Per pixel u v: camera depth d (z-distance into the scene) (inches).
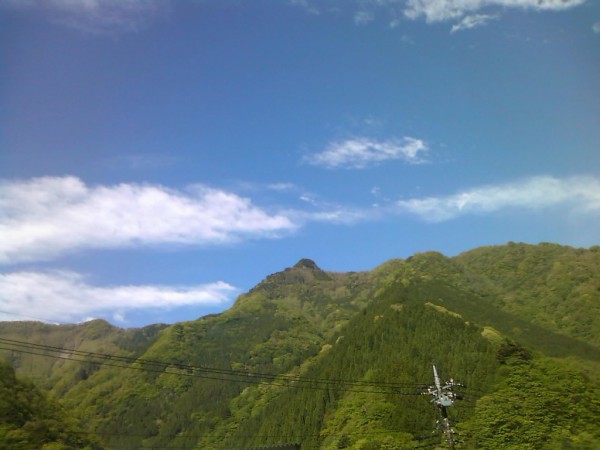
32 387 3634.4
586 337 5324.8
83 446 3373.5
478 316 5477.4
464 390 3511.3
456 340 4347.9
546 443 2869.1
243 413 5300.2
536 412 3127.5
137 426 5620.1
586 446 2807.6
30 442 3006.9
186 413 5698.8
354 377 4352.9
